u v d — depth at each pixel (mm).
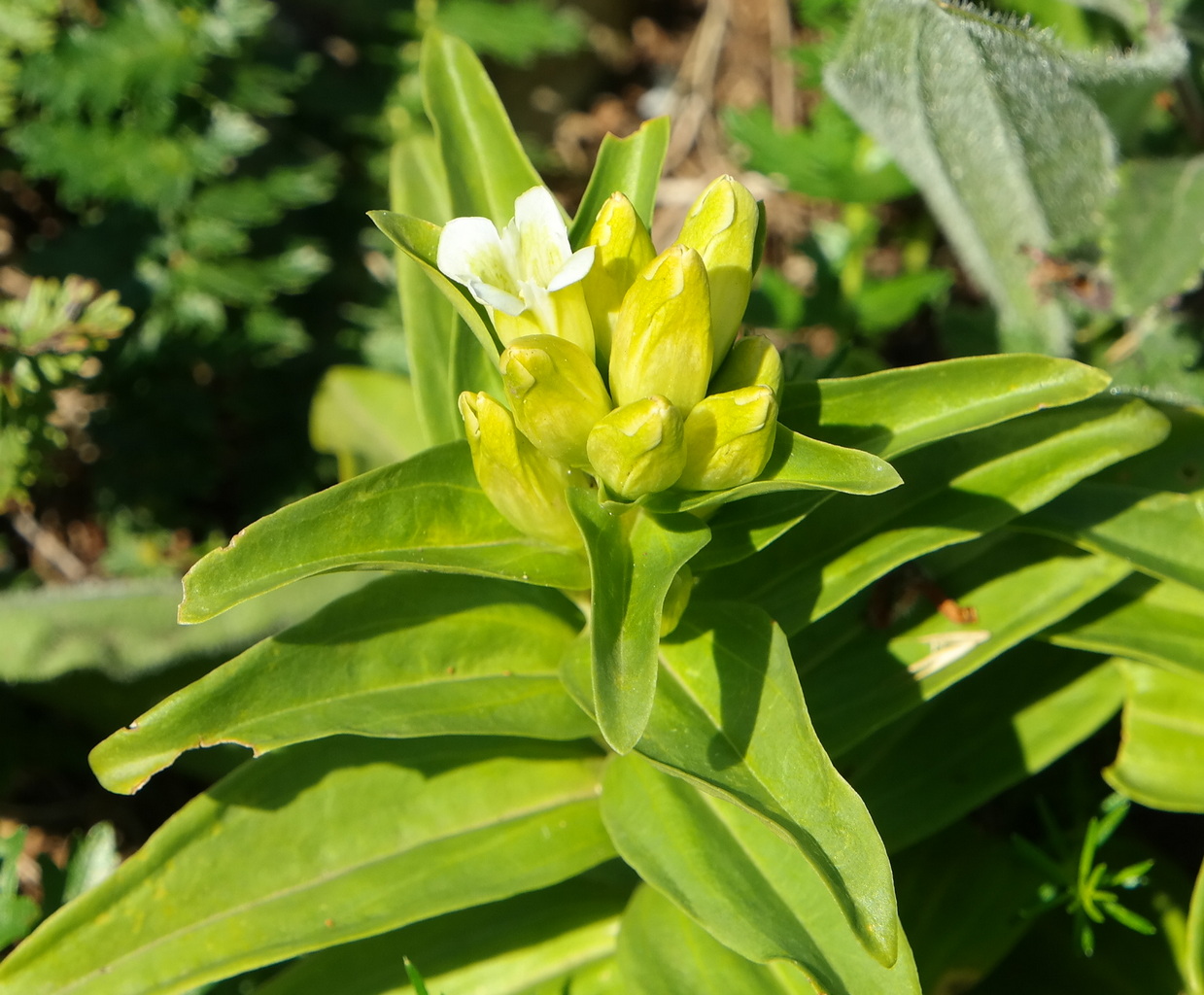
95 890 190
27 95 283
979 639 205
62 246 293
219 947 189
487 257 165
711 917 175
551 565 177
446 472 177
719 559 180
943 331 290
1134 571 217
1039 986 224
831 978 170
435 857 197
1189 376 258
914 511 196
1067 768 243
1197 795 207
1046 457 196
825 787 163
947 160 260
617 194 170
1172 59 243
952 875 224
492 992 208
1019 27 225
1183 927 224
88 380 293
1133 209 251
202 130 293
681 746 170
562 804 203
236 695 177
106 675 252
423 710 182
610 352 172
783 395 178
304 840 197
